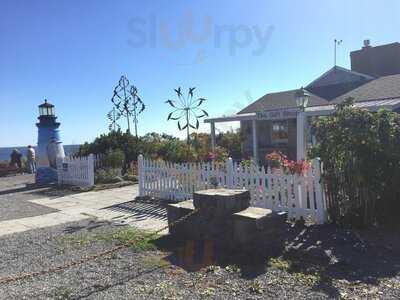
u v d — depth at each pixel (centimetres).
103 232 611
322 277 393
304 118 1102
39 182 1355
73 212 794
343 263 429
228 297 357
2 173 1889
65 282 410
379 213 569
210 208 503
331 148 571
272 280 391
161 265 446
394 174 548
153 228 622
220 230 496
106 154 1384
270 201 649
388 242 492
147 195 913
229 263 443
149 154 1422
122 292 379
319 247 486
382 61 2112
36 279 423
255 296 357
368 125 545
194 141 1341
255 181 673
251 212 487
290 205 621
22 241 582
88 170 1173
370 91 1555
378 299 343
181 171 826
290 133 1703
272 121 1772
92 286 396
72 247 537
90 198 965
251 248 466
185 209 537
